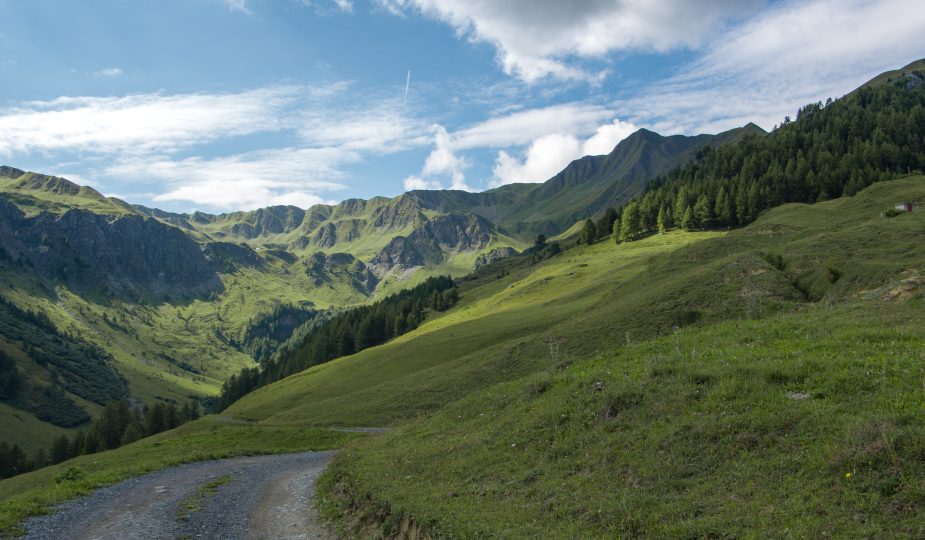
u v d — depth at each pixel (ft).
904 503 39.75
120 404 556.92
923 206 330.75
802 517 41.86
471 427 100.83
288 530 79.20
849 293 197.16
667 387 74.13
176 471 137.18
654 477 57.00
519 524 55.01
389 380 350.43
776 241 358.64
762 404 61.72
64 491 102.32
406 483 81.10
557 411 83.25
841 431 50.70
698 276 269.03
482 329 410.72
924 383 54.44
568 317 365.81
